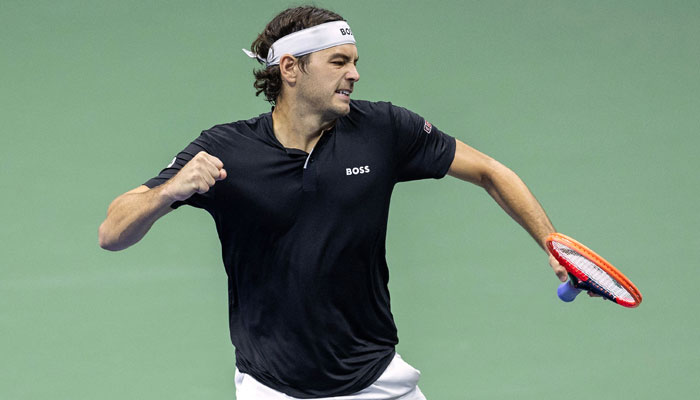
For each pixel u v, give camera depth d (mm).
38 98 38500
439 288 27578
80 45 41812
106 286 28250
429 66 39469
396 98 37031
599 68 40344
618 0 45031
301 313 16281
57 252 29891
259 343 16703
